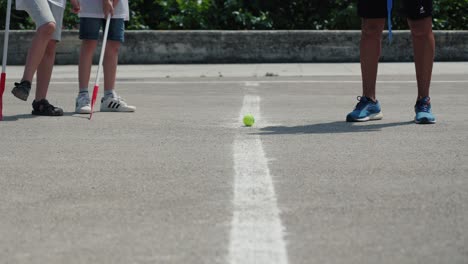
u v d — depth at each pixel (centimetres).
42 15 855
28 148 670
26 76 855
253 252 378
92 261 367
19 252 382
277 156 623
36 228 423
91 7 902
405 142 689
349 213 447
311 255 372
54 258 372
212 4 1897
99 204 471
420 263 361
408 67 1600
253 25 1894
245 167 579
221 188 511
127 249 384
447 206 461
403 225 421
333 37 1733
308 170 567
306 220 433
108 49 922
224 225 424
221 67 1638
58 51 1719
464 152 639
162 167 581
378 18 816
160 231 414
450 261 363
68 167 585
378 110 844
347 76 1430
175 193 497
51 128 789
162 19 1916
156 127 791
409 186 514
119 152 646
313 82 1320
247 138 715
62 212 455
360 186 515
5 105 993
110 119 857
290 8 1941
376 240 395
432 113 897
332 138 713
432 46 813
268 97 1095
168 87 1250
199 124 813
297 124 812
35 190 511
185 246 388
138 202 475
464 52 1747
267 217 439
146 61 1736
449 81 1309
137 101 1048
